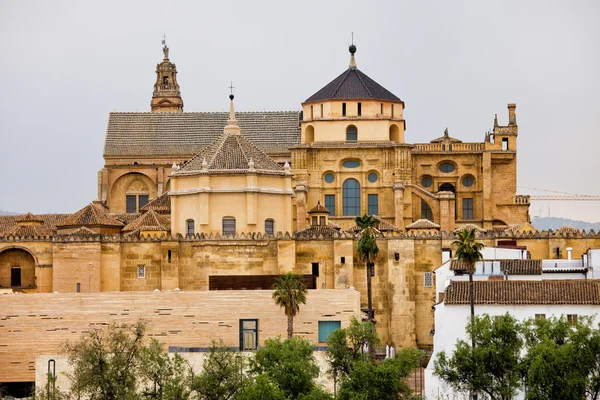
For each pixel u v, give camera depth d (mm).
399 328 187500
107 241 189250
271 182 195125
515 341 139500
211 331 169000
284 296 167500
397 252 188250
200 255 188750
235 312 169250
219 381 144875
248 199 192000
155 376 145875
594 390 134375
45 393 150500
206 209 192000
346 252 188000
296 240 189125
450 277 164625
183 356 154000
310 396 141750
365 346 162000
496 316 147375
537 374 133375
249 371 147500
